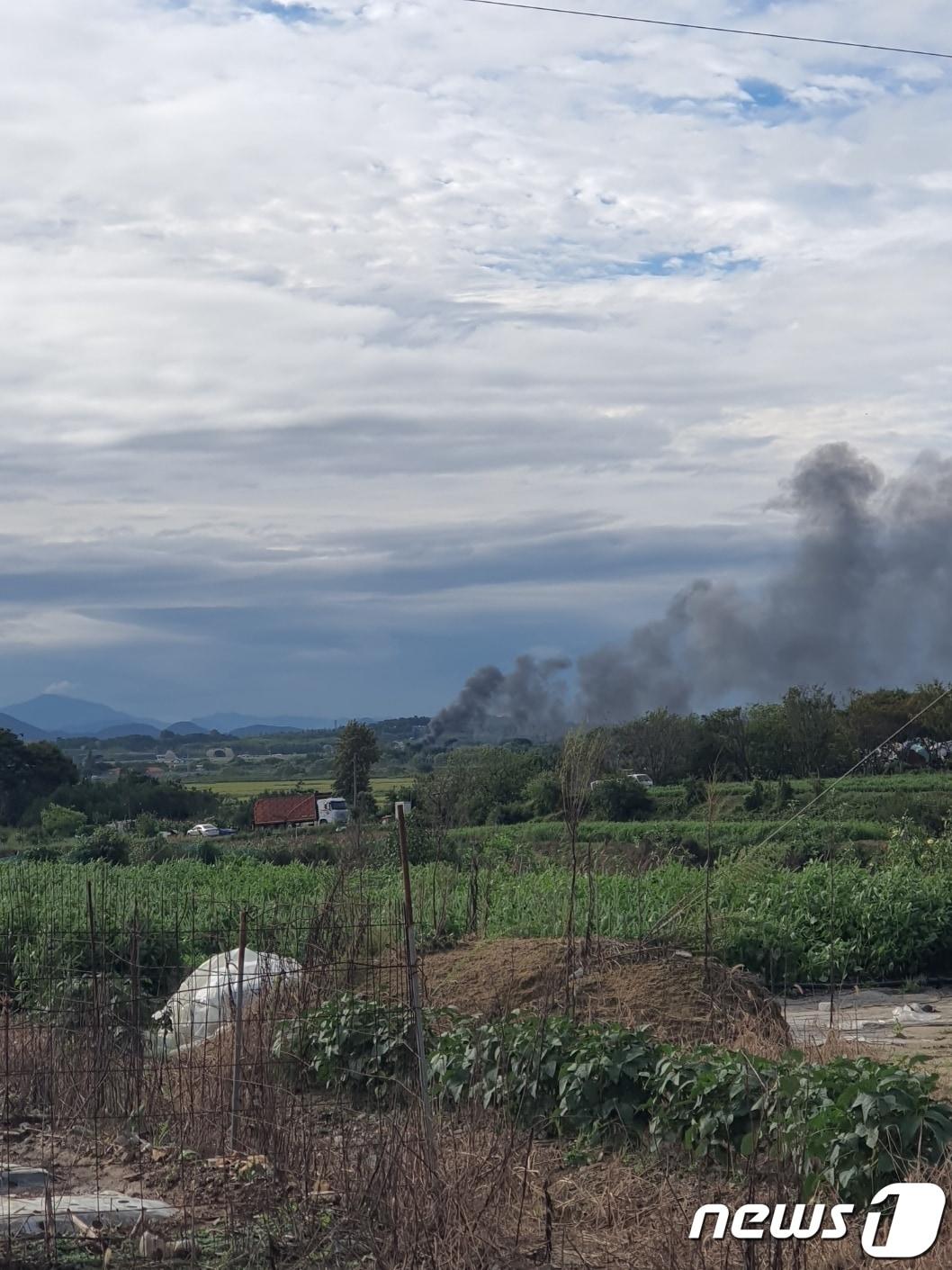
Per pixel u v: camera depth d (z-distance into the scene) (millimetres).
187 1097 7938
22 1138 7262
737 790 44438
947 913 16688
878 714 53656
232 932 13164
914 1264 5457
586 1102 7656
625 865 21047
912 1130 6145
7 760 54500
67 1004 9578
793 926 16297
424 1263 5352
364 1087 8430
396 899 15281
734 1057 7422
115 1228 5832
